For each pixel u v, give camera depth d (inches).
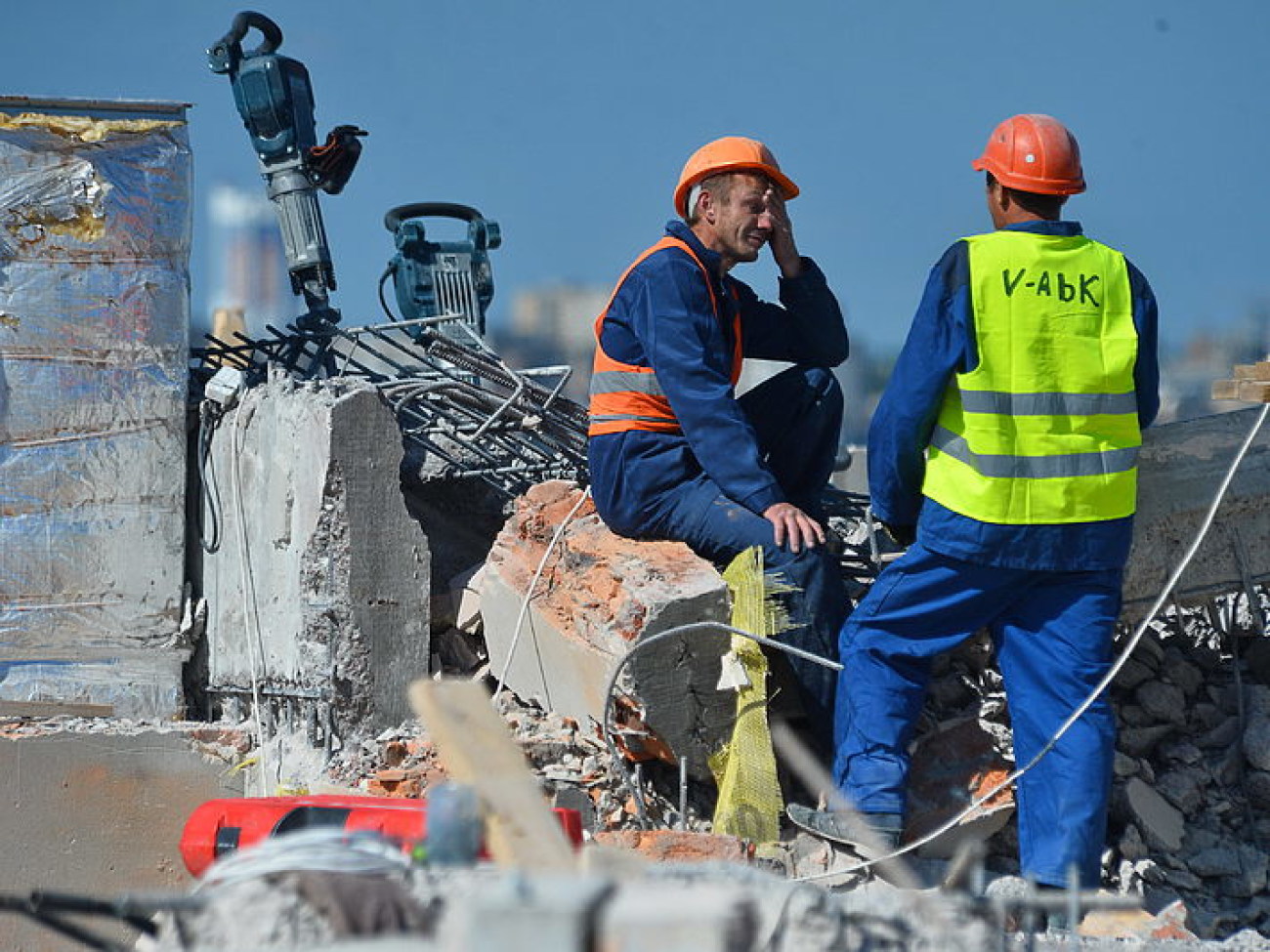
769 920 470.0
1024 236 815.7
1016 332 808.9
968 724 886.4
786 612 873.5
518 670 964.6
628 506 924.0
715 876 508.1
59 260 1085.8
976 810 848.9
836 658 875.4
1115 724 876.6
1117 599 829.2
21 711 1057.5
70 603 1080.8
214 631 1101.7
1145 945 683.4
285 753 981.2
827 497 1106.7
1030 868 797.2
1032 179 826.2
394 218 1338.6
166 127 1111.6
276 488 1026.7
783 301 992.2
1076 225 829.8
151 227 1106.7
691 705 863.7
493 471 1100.5
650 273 925.2
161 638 1097.4
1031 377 808.3
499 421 1099.3
